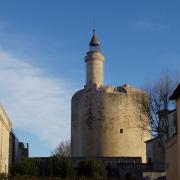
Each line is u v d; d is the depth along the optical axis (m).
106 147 85.19
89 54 90.31
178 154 33.66
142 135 86.44
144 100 69.00
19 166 58.62
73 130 89.88
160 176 53.69
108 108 86.50
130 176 71.75
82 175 61.44
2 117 55.62
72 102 91.50
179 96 33.31
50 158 61.94
